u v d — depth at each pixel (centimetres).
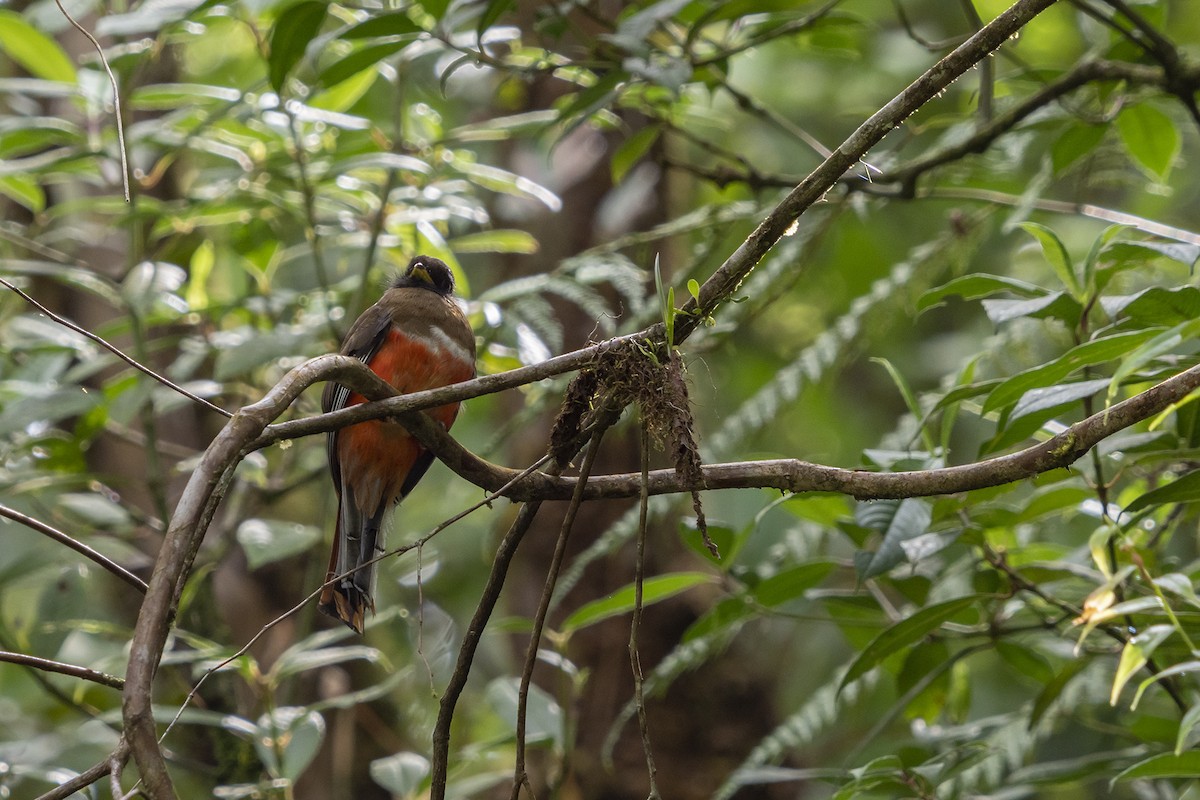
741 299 505
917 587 690
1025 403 525
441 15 714
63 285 1146
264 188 901
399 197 927
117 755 372
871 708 1152
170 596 404
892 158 927
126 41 977
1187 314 527
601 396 524
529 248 962
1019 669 698
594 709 1016
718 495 1288
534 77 844
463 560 1365
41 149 1136
